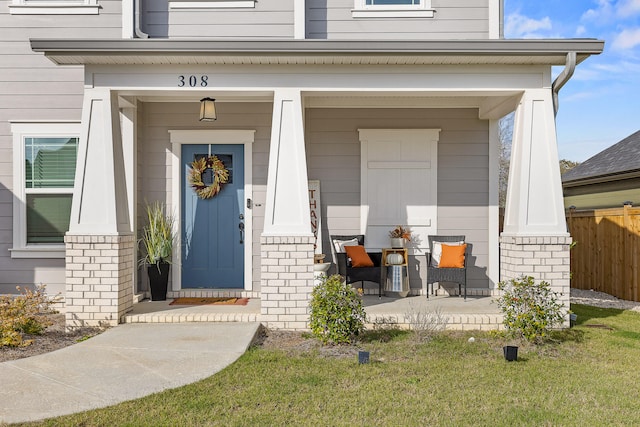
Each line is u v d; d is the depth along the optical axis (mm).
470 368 5047
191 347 5512
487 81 6648
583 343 6008
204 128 8305
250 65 6598
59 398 4141
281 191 6570
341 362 5184
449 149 8500
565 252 6559
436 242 8219
